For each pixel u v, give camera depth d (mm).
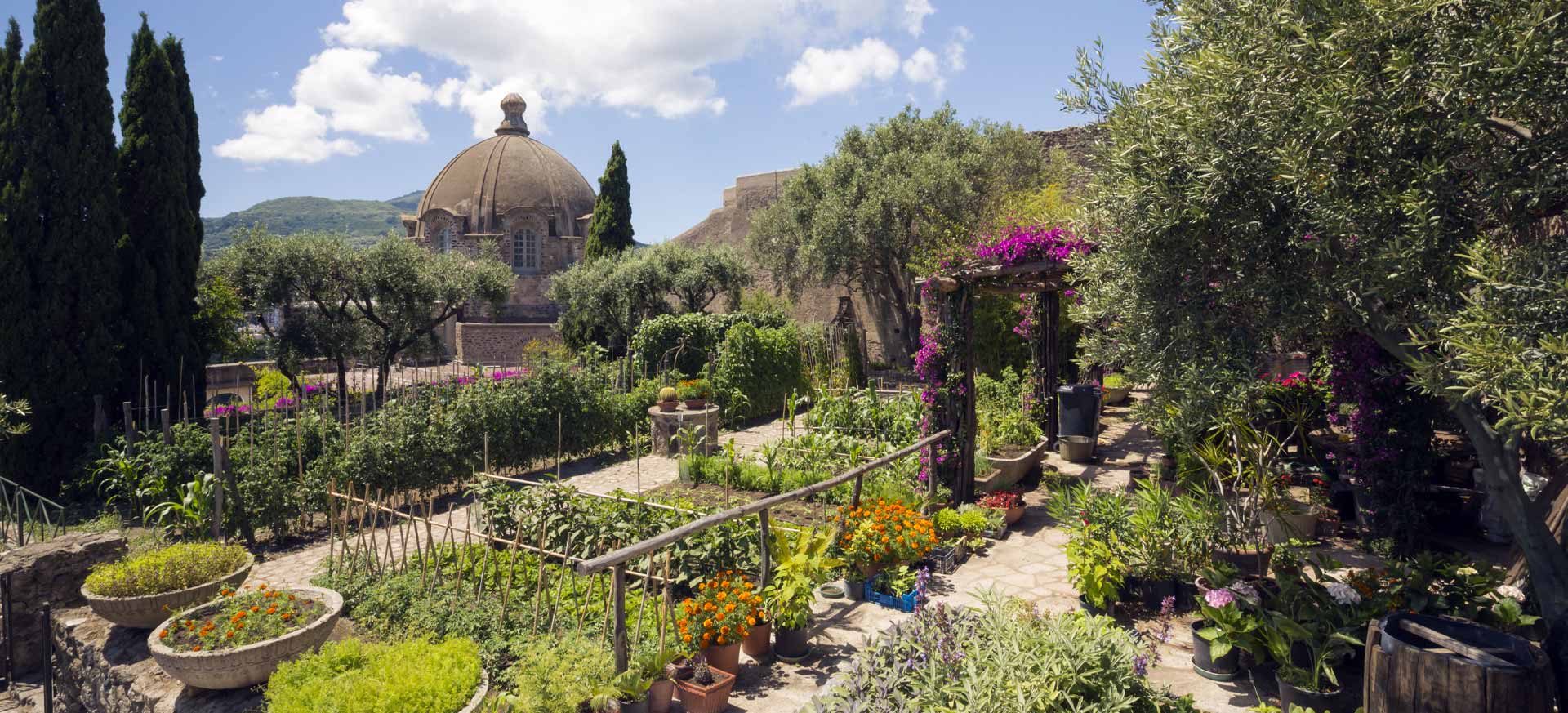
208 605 5855
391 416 10805
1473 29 3977
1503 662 3689
